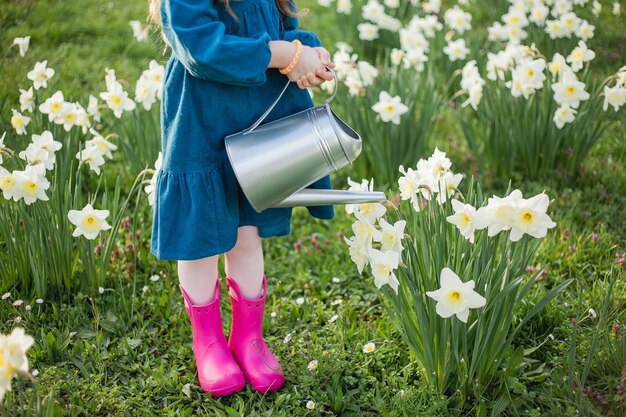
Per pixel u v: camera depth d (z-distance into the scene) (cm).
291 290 251
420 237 179
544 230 152
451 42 393
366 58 477
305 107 179
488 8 534
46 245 223
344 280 254
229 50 148
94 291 232
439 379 184
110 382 197
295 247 275
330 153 164
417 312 174
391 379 194
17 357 131
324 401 188
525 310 218
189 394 191
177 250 168
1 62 390
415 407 179
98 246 245
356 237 169
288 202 172
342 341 209
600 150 341
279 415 180
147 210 289
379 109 303
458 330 177
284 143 163
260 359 194
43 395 183
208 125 165
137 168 295
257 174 162
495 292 175
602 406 175
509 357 194
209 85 161
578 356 195
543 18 384
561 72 297
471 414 182
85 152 236
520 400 181
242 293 193
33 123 259
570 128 308
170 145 166
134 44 458
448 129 377
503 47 400
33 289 229
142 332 217
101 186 302
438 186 179
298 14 181
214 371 190
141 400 190
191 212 166
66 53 434
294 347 210
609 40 465
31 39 446
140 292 242
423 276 178
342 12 497
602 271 240
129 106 277
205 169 166
